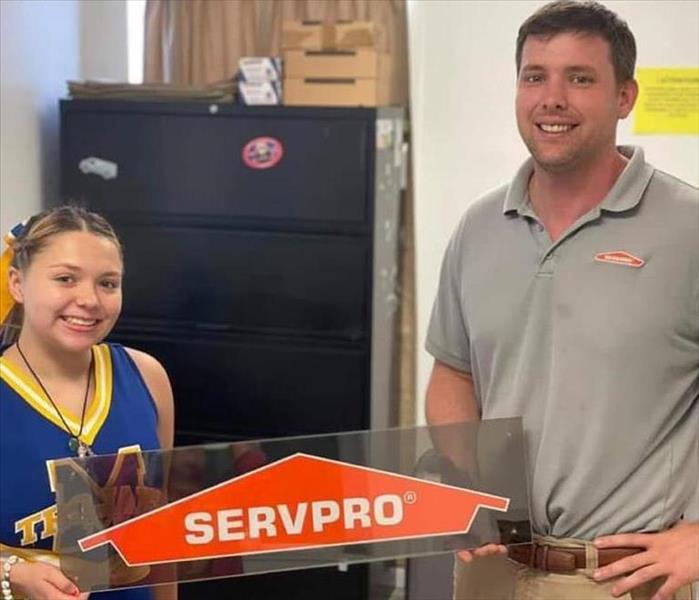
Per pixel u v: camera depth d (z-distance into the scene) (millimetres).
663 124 2768
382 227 3021
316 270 2926
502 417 1664
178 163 2955
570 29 1546
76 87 3049
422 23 2904
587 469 1575
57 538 1510
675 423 1596
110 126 2979
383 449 1614
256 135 2900
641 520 1577
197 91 2957
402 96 3414
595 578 1560
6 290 1631
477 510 1627
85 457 1521
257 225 2947
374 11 3402
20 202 2994
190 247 2982
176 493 1563
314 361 2951
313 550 1610
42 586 1482
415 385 3324
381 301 3070
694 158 2773
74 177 3021
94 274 1520
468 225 1748
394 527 1623
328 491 1608
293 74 2953
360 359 2930
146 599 1652
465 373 1846
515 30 2846
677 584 1528
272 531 1599
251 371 2990
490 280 1677
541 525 1629
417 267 3055
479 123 2912
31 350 1552
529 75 1586
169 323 3023
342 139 2855
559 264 1604
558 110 1540
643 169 1604
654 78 2750
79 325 1509
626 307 1552
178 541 1568
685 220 1560
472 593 1777
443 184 2965
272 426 2996
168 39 3557
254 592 2977
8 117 2902
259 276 2957
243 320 2982
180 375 3025
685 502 1613
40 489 1515
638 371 1553
